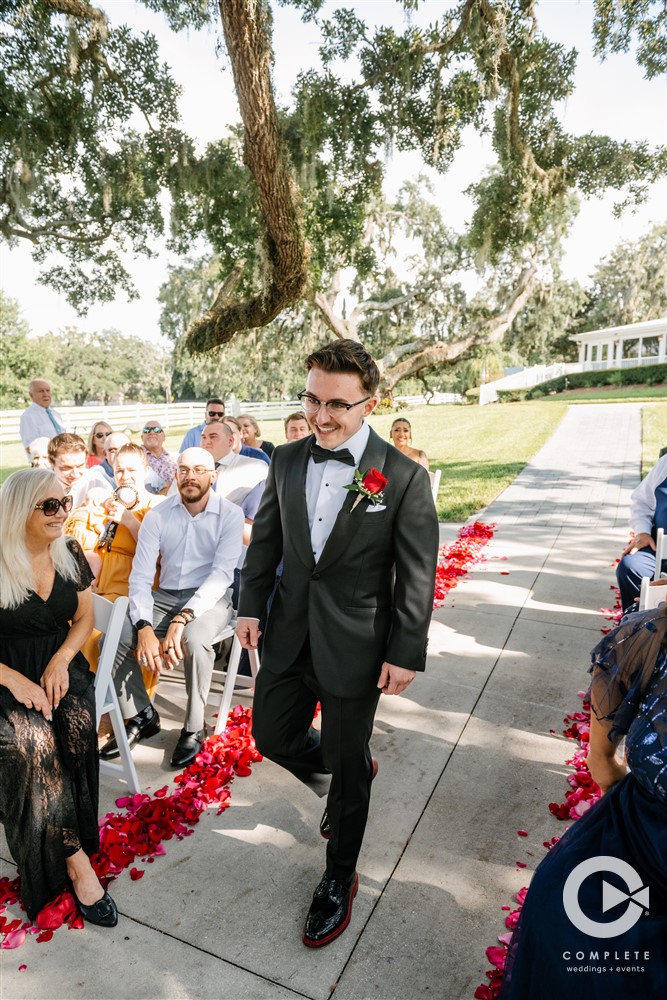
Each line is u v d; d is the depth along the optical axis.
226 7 6.44
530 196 10.36
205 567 3.78
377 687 2.22
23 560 2.35
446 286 15.94
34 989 2.07
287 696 2.32
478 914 2.34
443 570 6.50
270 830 2.82
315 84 9.12
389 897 2.42
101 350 75.31
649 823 1.47
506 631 5.00
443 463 14.76
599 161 10.72
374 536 2.14
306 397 2.14
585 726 3.54
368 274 12.12
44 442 5.38
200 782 3.12
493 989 1.99
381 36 8.98
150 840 2.71
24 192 8.86
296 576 2.23
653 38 8.70
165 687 4.02
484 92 9.05
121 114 9.36
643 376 34.16
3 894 2.45
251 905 2.40
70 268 10.92
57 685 2.36
